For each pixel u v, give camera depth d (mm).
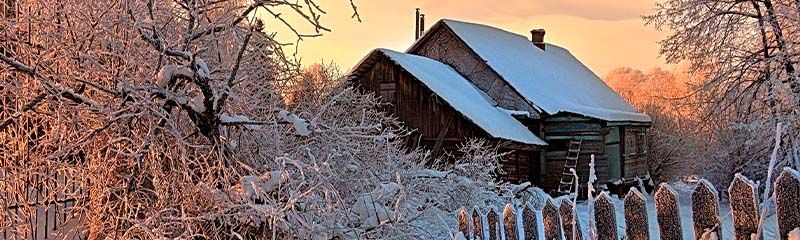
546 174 17891
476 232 4102
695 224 2719
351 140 5621
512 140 15148
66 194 4441
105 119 4258
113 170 4402
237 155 4508
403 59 17344
